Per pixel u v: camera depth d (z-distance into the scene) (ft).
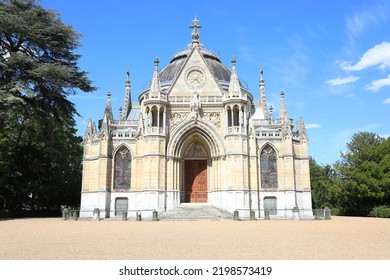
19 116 196.95
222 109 183.32
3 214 188.85
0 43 149.59
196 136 186.70
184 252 54.70
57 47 155.22
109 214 174.29
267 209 176.24
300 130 185.57
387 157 189.26
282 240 70.33
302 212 176.45
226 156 175.52
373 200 195.72
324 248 58.90
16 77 144.05
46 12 153.69
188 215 156.35
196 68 192.95
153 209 166.61
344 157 213.46
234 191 168.76
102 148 177.37
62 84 149.38
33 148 199.00
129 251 55.67
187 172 190.19
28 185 192.44
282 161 179.42
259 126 202.08
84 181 181.88
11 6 145.79
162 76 223.51
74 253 53.72
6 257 50.29
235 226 110.52
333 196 230.48
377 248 58.80
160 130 175.73
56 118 167.12
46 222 133.28
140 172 176.86
